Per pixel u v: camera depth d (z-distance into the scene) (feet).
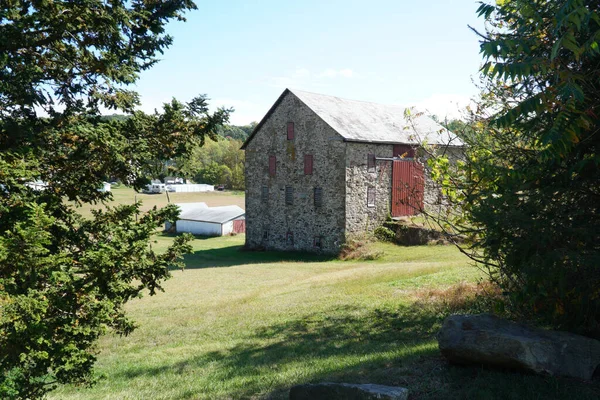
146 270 18.20
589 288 18.72
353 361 27.12
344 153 99.91
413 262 79.66
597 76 17.84
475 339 21.06
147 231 18.03
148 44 26.25
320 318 42.14
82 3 19.81
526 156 22.22
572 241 18.49
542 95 15.24
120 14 21.49
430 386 20.07
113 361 35.70
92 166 20.62
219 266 100.42
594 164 18.43
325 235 104.06
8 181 17.37
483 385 19.02
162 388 27.32
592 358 18.97
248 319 46.06
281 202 113.09
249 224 121.19
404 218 109.81
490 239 19.97
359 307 44.11
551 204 19.26
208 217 179.93
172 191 335.06
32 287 15.43
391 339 32.60
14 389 15.76
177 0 26.27
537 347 19.49
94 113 22.62
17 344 14.30
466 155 27.20
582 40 17.49
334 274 72.43
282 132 111.55
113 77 22.02
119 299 17.87
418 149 30.37
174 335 43.09
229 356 33.50
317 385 19.33
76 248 19.86
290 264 95.61
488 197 20.45
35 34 19.69
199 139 23.82
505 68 15.14
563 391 17.38
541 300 22.74
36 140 19.16
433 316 36.91
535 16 16.61
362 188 103.65
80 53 20.75
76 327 15.93
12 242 14.37
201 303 58.85
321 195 104.53
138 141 21.68
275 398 22.13
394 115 122.52
